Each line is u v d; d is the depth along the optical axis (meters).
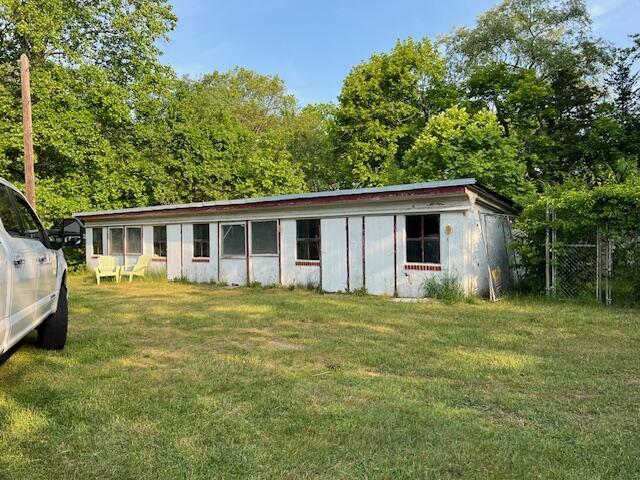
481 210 11.16
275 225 13.84
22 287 3.94
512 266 11.64
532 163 21.39
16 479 2.72
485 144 16.23
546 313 8.50
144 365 5.19
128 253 18.17
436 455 3.00
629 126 21.28
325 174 33.38
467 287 10.34
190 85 35.31
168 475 2.78
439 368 5.03
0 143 17.75
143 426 3.46
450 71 27.89
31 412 3.71
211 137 26.75
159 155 24.52
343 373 4.84
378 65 27.55
